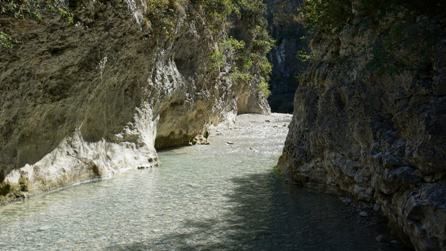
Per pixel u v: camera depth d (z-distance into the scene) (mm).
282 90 72875
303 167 12367
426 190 6004
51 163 12266
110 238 8008
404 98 7625
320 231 8117
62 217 9438
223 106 34688
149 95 17484
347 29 10945
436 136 5980
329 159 10891
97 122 14359
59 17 9383
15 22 8430
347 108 10117
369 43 9617
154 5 14695
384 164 7141
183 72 21844
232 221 8930
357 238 7645
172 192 11742
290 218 9039
